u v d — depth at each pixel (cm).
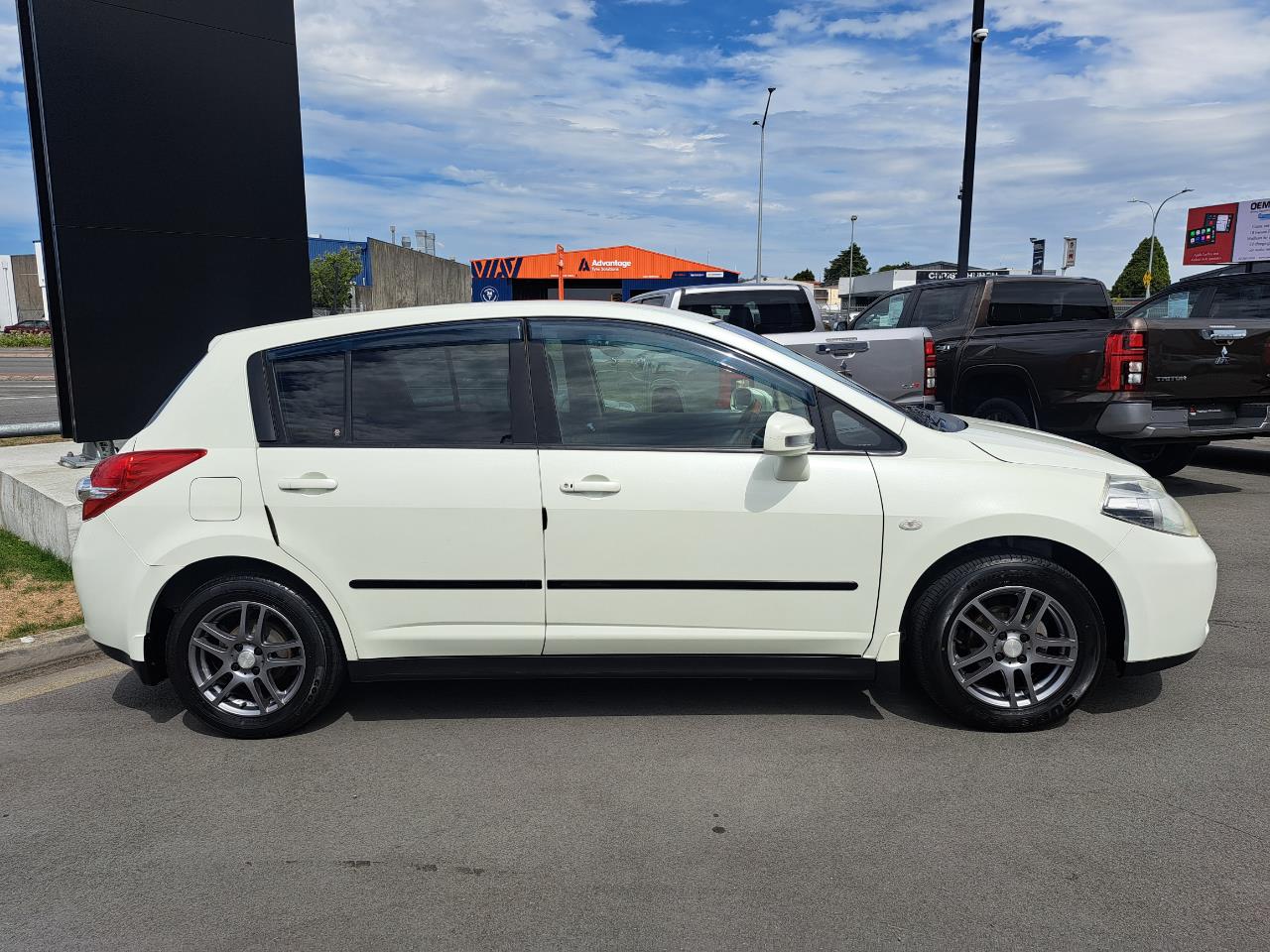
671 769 330
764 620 348
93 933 245
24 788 325
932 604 345
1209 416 715
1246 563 576
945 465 345
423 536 344
